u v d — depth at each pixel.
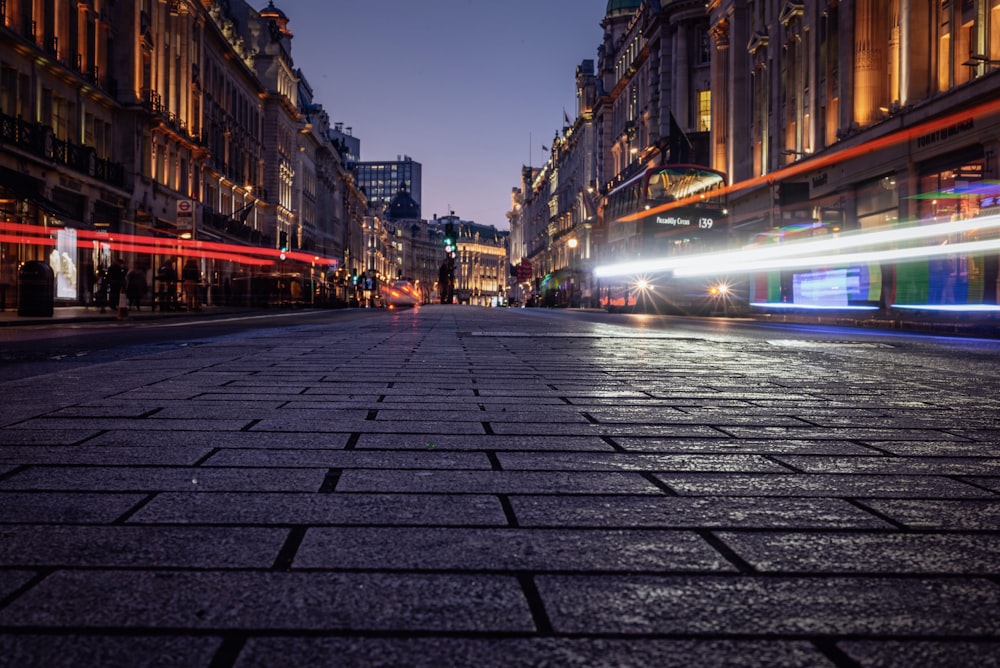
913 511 2.38
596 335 14.20
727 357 9.36
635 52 65.12
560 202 100.00
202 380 5.91
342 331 15.30
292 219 73.06
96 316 21.45
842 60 28.45
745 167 39.25
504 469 2.92
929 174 23.69
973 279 21.12
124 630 1.44
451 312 40.72
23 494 2.45
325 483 2.65
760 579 1.77
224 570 1.77
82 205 30.58
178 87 42.38
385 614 1.54
